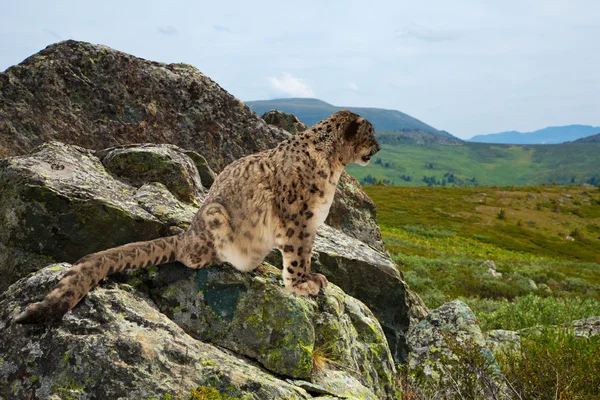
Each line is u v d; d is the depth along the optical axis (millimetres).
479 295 24922
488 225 70812
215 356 4578
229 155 12172
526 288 27703
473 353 7449
